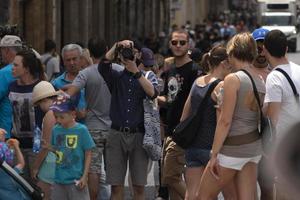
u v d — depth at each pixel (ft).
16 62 60.90
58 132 58.49
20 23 163.63
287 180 28.12
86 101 65.51
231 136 51.44
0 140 51.67
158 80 67.67
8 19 146.20
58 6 180.96
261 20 438.81
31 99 61.21
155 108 62.90
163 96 67.10
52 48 112.57
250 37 52.42
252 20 516.73
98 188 64.64
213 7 534.78
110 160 63.31
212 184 52.08
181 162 64.64
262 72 58.70
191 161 57.62
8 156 50.93
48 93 58.95
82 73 65.31
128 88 62.69
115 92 63.10
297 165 28.02
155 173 78.43
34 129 61.36
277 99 52.03
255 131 51.67
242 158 51.49
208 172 51.96
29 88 61.36
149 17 315.78
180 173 65.00
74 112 58.23
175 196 65.51
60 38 184.14
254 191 52.65
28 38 167.84
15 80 61.72
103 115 65.51
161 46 270.05
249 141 51.49
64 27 200.64
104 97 65.31
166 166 65.00
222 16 463.01
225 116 51.08
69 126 58.34
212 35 309.63
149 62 68.74
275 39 52.80
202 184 52.37
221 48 56.85
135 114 62.75
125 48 61.62
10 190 50.72
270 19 436.35
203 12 492.13
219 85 55.88
